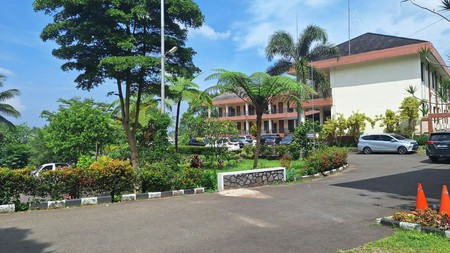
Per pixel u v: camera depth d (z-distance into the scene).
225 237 5.54
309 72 26.48
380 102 28.89
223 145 17.73
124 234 5.74
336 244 5.12
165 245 5.17
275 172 11.69
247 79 13.55
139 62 9.44
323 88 27.64
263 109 14.48
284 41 26.19
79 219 6.79
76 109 24.20
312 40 26.17
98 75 10.77
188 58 11.61
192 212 7.36
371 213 7.11
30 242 5.34
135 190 9.27
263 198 8.98
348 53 31.81
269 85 13.61
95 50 10.33
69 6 9.56
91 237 5.58
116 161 9.37
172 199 8.91
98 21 9.77
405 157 20.20
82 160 13.38
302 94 14.01
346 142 28.77
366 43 32.31
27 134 43.31
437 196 8.76
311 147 18.30
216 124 17.98
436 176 12.23
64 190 8.41
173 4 10.09
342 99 30.83
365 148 24.12
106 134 23.44
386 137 23.47
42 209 7.80
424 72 28.73
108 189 8.93
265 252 4.81
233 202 8.46
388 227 6.00
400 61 27.91
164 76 11.71
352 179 12.24
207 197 9.19
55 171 8.30
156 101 17.75
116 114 21.66
